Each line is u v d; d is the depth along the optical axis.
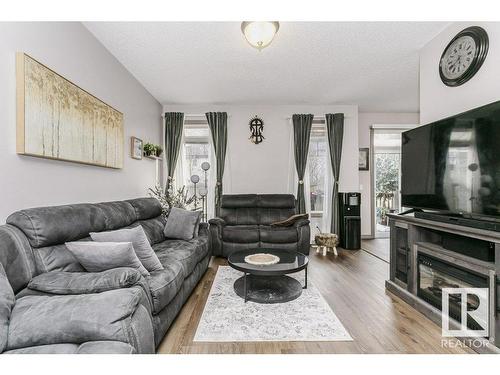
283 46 2.78
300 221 3.90
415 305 2.23
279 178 4.87
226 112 4.75
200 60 3.09
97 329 1.08
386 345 1.73
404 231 2.52
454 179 2.03
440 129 2.18
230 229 3.83
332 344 1.74
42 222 1.57
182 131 4.75
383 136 5.46
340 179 4.89
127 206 2.68
